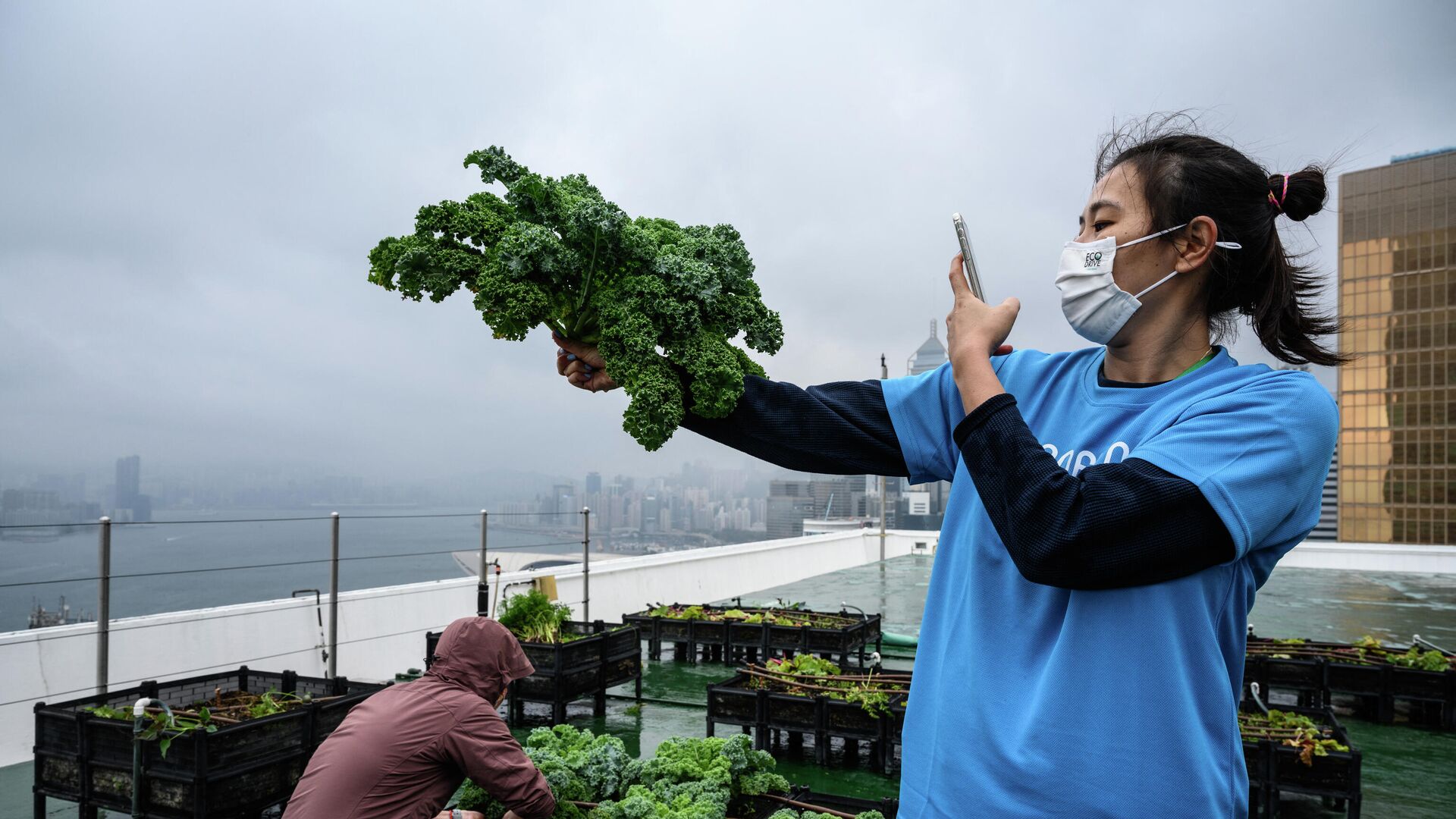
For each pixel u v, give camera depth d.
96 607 4.79
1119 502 1.01
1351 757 4.29
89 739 4.19
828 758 5.29
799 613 8.52
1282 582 15.23
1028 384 1.41
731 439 1.59
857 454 1.55
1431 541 81.94
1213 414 1.08
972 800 1.12
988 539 1.24
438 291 1.53
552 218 1.59
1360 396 87.31
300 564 6.12
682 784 3.50
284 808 4.57
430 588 7.46
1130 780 1.02
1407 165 85.31
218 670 5.82
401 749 2.68
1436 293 82.94
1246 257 1.22
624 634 6.69
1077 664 1.07
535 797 2.83
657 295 1.46
